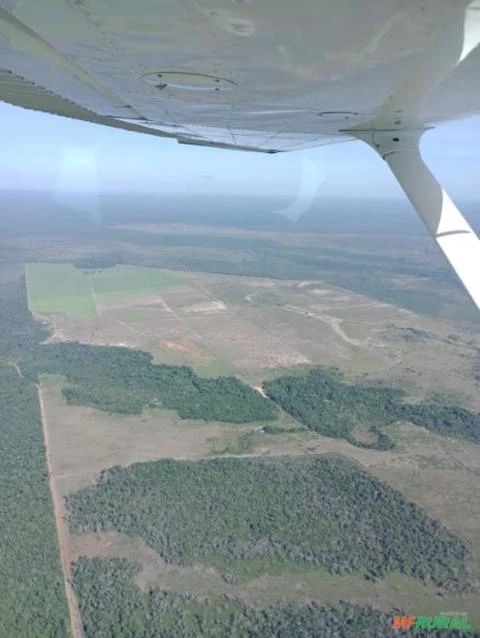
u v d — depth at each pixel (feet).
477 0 6.21
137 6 6.60
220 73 9.18
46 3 6.79
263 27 7.03
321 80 9.55
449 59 8.46
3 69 11.40
